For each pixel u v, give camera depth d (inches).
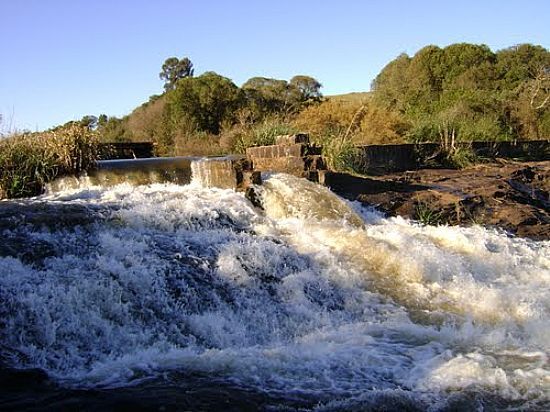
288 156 550.3
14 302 283.0
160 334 302.8
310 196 477.4
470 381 252.7
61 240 346.9
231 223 426.0
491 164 797.2
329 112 826.2
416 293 375.9
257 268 366.3
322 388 240.8
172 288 328.8
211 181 510.6
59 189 549.6
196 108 1178.6
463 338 306.5
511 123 1205.7
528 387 249.8
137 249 349.7
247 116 1096.2
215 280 346.3
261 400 227.6
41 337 277.6
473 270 421.7
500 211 586.6
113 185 555.8
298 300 353.1
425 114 986.1
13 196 534.0
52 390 233.6
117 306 305.0
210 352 275.4
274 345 306.2
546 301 372.8
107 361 271.6
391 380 253.6
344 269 385.4
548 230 571.5
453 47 1441.9
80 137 585.6
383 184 590.2
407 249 412.8
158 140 1137.4
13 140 558.3
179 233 391.5
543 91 1269.7
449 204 569.0
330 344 291.3
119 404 219.1
